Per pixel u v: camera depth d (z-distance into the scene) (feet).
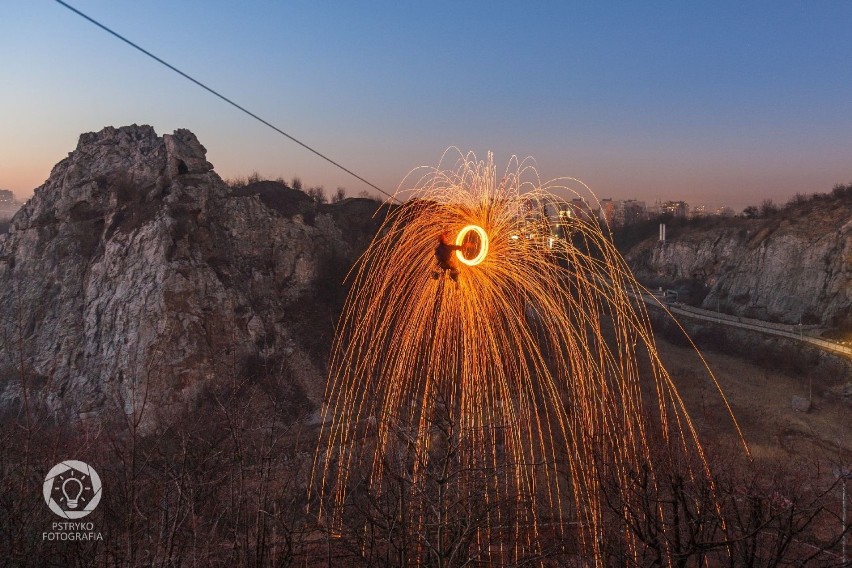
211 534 29.04
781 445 116.37
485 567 25.89
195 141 192.85
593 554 26.61
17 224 185.68
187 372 134.00
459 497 24.22
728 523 26.40
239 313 156.56
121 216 172.24
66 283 164.55
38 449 32.14
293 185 234.38
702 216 331.57
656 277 304.50
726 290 253.03
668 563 25.27
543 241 28.76
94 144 196.85
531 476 27.53
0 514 28.04
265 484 30.48
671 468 29.01
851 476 28.84
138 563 27.71
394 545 24.85
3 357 134.00
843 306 199.62
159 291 148.56
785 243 236.63
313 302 173.99
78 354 146.20
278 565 27.86
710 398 141.08
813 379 160.76
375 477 28.02
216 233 174.50
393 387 28.91
